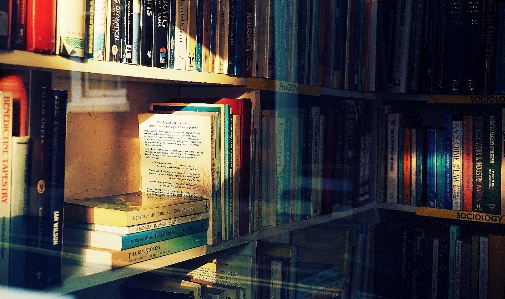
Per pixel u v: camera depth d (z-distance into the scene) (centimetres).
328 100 209
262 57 156
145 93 166
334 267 204
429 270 214
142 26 120
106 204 124
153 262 124
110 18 112
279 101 187
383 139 225
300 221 180
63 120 107
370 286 224
